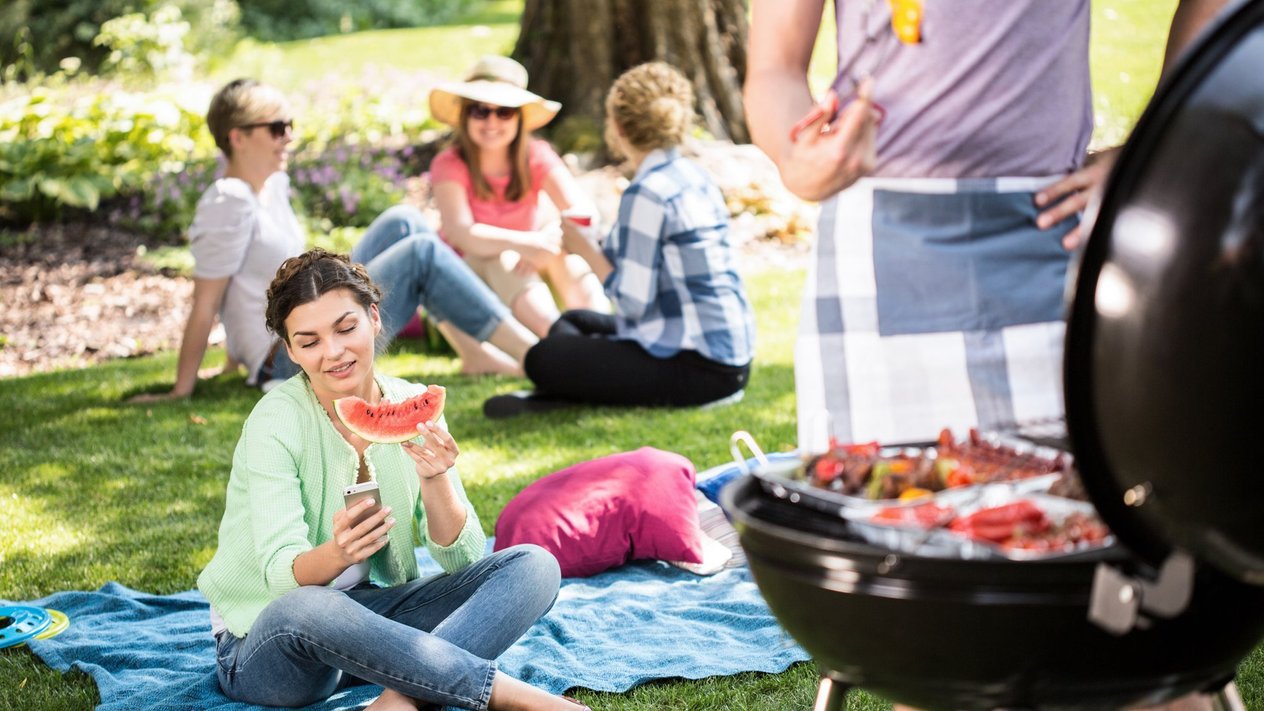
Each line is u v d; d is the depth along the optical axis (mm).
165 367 7219
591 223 6078
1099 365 1637
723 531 4258
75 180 10195
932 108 2217
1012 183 2242
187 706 3156
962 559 1652
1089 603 1671
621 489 4074
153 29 15758
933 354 2256
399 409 3127
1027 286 2256
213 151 11180
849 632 1796
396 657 2885
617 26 10586
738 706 3125
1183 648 1758
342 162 10320
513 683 2943
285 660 2984
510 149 6797
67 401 6516
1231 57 1604
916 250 2256
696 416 5770
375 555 3271
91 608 3924
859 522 1761
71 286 8938
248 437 3125
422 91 12758
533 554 3221
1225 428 1555
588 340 5914
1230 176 1549
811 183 2016
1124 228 1622
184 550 4434
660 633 3564
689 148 9789
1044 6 2201
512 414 5969
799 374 2354
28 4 18781
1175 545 1655
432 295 6410
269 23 22781
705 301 5844
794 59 2324
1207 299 1546
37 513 4852
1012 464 1984
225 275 6391
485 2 25281
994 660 1732
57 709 3234
